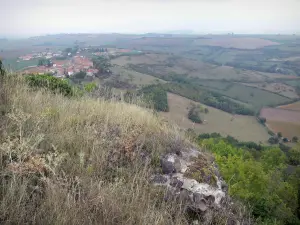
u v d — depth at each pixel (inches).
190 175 119.9
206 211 103.0
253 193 397.1
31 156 96.8
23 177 87.5
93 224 79.5
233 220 105.0
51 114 150.1
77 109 173.8
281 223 366.9
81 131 137.7
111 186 99.7
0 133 111.0
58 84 259.9
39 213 74.7
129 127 157.0
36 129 120.9
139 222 83.8
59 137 123.0
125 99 236.1
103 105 194.2
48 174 96.7
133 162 121.6
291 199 645.3
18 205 73.0
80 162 105.3
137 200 96.0
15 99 150.3
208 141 744.3
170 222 91.5
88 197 86.7
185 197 107.2
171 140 148.7
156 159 128.7
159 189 108.3
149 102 250.2
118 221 82.6
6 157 98.4
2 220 71.2
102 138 132.6
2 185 83.4
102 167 111.8
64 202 81.4
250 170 468.8
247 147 1251.8
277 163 988.6
